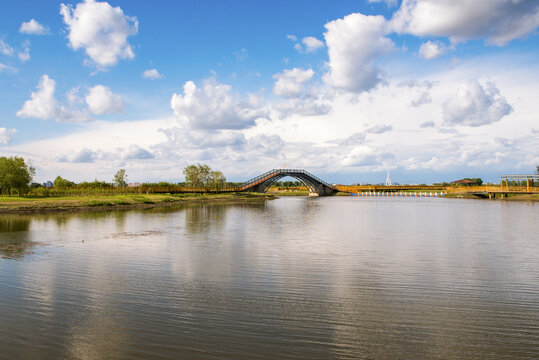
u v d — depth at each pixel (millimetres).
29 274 13867
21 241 21859
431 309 10188
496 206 59969
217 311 9984
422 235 24828
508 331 8719
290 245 20625
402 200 92562
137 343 8062
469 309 10164
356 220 36125
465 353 7648
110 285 12406
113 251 18656
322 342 8141
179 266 15289
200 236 24281
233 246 20234
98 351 7695
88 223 32188
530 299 11016
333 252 18422
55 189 68188
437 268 14922
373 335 8500
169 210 49938
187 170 94812
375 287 12234
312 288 12156
